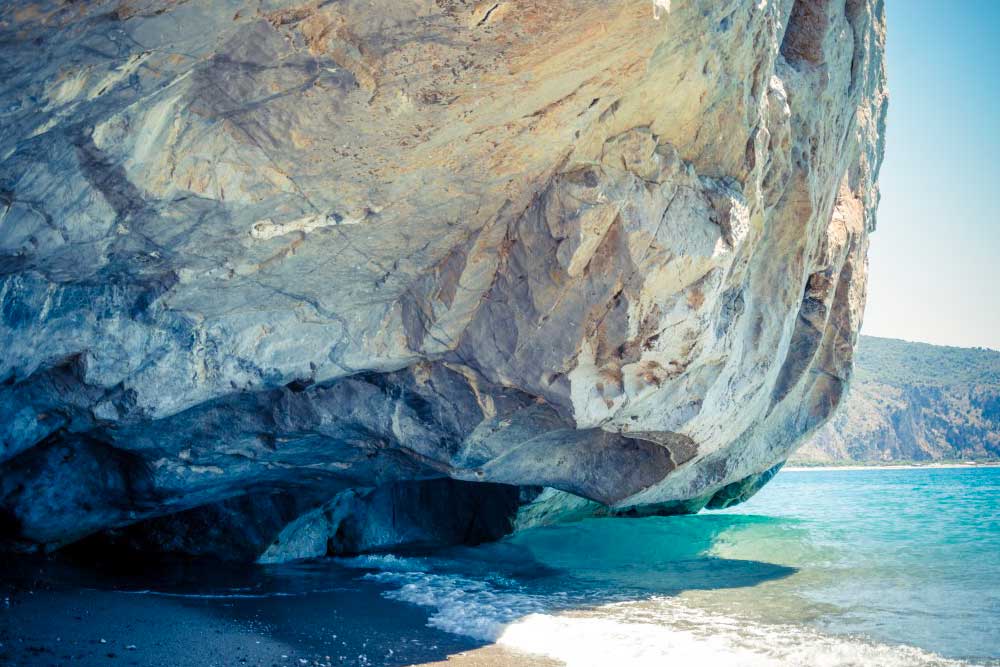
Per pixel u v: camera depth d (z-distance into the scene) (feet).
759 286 33.19
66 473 29.73
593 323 25.13
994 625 23.38
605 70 19.83
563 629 23.15
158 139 17.90
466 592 29.91
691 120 24.14
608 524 55.77
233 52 16.66
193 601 26.00
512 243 24.77
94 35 14.53
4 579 26.84
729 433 35.06
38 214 18.44
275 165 19.60
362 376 29.40
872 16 38.19
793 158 31.58
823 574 33.81
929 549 41.14
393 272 25.32
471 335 26.86
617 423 29.55
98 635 20.40
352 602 26.81
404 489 48.19
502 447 31.04
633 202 23.44
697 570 36.22
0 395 24.84
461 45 17.53
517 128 20.72
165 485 30.48
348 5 16.25
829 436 416.46
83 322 22.95
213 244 21.61
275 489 35.35
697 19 20.84
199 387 25.48
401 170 20.89
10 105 14.96
